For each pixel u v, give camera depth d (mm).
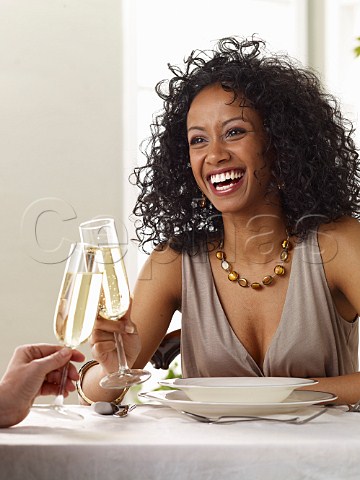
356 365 2240
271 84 2104
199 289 2158
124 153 4227
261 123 2111
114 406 1511
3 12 3990
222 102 2096
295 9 4789
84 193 4109
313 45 4828
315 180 2125
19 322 3934
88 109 4141
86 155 4125
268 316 2092
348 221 2150
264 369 2072
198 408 1474
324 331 2086
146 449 1179
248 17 4695
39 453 1181
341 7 4773
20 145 3998
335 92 4750
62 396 1546
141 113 4383
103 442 1198
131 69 4277
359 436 1261
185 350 2182
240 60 2182
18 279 3934
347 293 2090
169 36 4477
